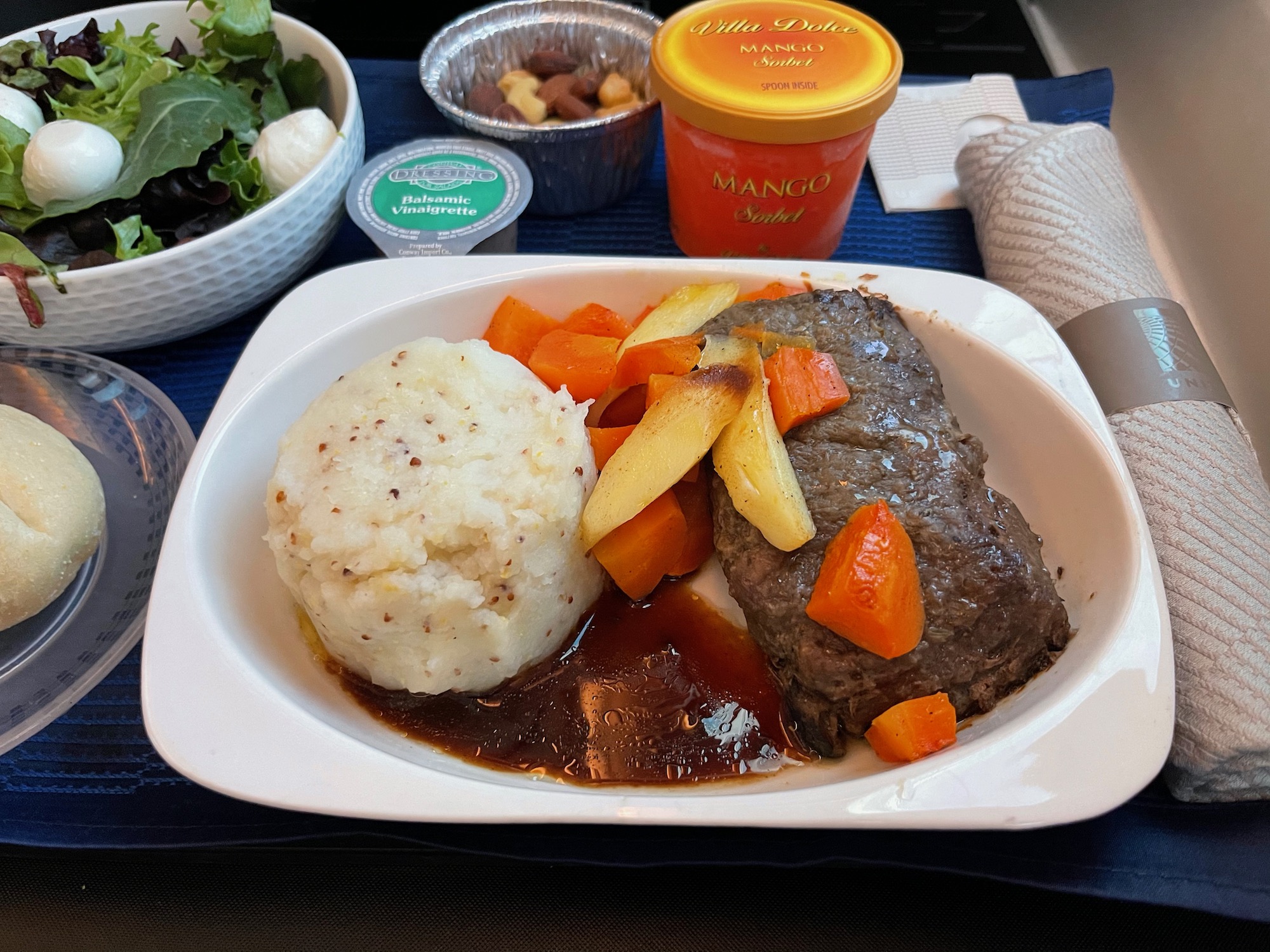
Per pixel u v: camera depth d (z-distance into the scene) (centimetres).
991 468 25
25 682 23
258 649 21
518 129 30
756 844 20
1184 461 24
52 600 23
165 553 21
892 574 20
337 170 29
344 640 22
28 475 23
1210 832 21
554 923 21
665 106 27
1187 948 21
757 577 21
